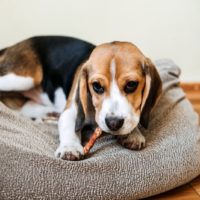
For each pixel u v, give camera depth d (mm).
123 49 806
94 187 740
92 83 800
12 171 727
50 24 1362
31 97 1085
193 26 1439
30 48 1051
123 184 751
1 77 1023
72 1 1351
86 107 831
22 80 1021
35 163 736
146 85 812
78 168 744
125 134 792
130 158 777
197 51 1473
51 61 1035
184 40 1453
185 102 992
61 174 737
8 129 832
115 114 756
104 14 1378
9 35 1348
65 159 779
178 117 898
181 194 799
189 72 1488
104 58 793
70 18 1366
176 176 786
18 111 1056
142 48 1438
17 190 719
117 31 1403
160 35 1434
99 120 782
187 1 1407
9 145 749
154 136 852
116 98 772
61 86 1011
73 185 734
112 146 829
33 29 1356
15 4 1321
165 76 1054
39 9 1340
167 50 1458
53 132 922
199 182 839
